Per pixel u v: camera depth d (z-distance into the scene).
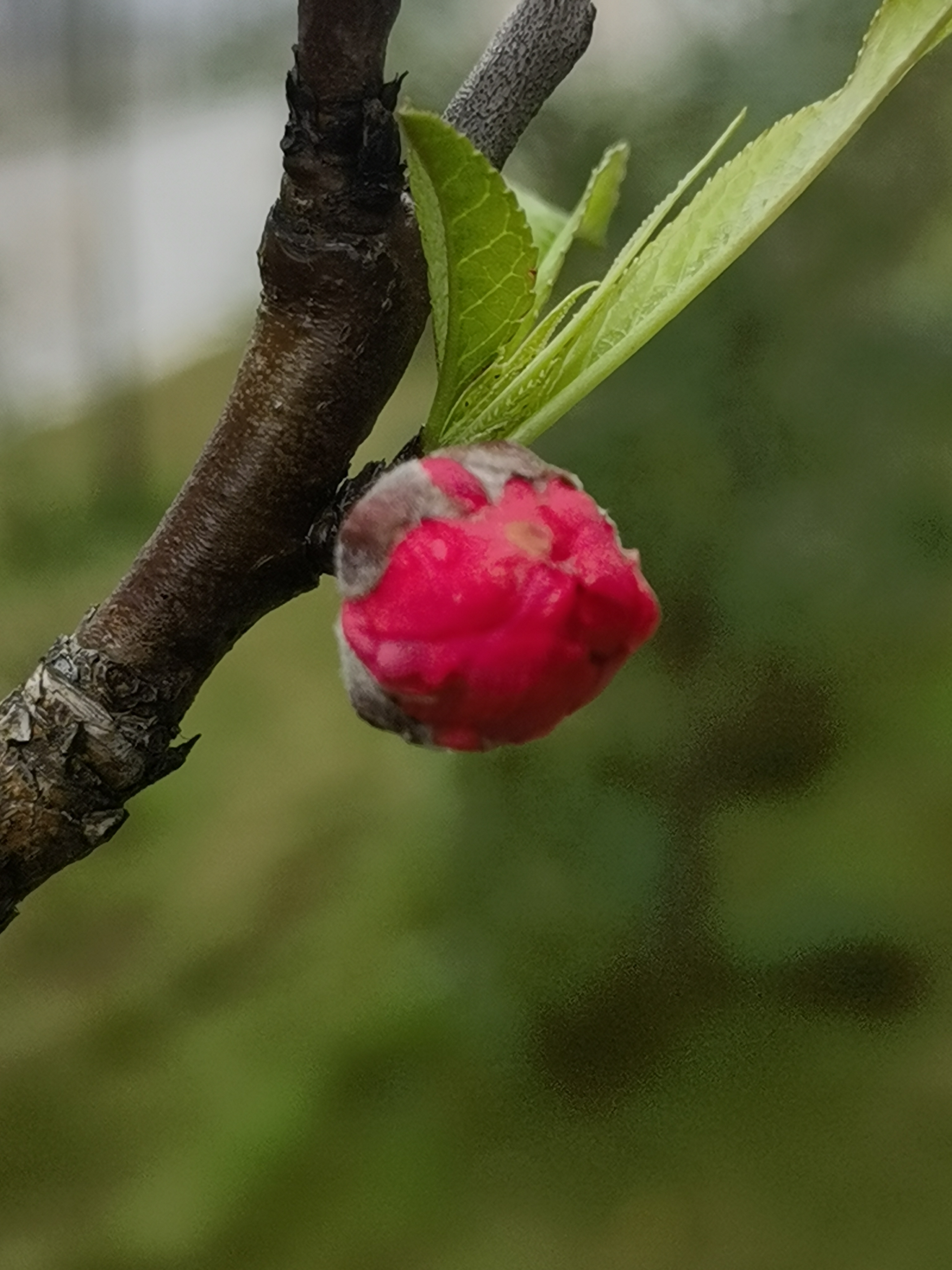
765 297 0.38
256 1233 0.41
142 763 0.14
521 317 0.14
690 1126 0.42
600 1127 0.43
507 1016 0.45
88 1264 0.40
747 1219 0.39
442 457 0.13
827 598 0.40
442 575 0.13
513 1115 0.44
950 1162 0.39
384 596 0.13
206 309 0.99
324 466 0.14
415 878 0.51
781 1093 0.42
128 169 0.94
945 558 0.40
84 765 0.14
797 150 0.14
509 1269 0.39
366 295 0.13
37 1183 0.43
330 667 0.68
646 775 0.44
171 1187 0.42
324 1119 0.44
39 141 0.96
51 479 0.85
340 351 0.14
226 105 0.91
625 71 0.39
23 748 0.14
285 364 0.14
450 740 0.13
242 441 0.14
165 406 0.91
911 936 0.44
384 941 0.49
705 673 0.43
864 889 0.44
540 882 0.45
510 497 0.13
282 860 0.56
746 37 0.37
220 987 0.50
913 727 0.47
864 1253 0.37
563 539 0.13
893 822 0.46
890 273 0.39
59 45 0.94
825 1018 0.44
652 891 0.44
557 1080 0.45
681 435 0.39
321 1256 0.40
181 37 0.93
